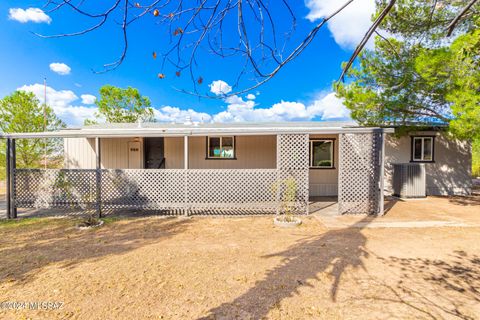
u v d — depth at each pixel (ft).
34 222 20.77
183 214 23.72
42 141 42.42
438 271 11.62
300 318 8.25
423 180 30.66
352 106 26.63
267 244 15.44
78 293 9.78
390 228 18.67
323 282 10.64
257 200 23.61
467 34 17.62
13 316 8.36
